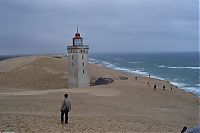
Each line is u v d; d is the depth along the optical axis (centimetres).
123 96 5859
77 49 7450
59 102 4381
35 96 5194
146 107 4953
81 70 7544
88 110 3931
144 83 8369
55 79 9294
